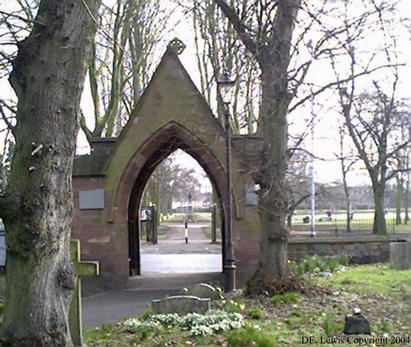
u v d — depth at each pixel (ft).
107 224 51.16
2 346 18.16
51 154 18.92
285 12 37.35
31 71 19.22
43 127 18.92
